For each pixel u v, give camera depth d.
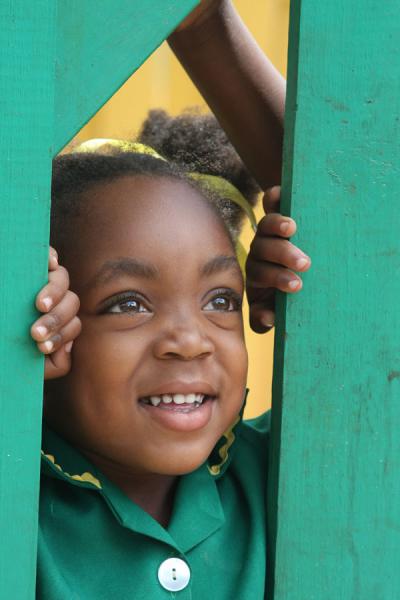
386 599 1.73
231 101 2.32
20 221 1.43
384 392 1.72
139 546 1.75
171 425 1.77
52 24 1.43
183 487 1.87
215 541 1.83
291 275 1.69
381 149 1.71
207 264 1.81
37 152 1.43
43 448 1.85
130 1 1.50
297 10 1.68
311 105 1.69
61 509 1.76
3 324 1.43
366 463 1.72
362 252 1.71
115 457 1.81
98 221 1.82
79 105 1.48
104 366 1.75
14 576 1.45
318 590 1.72
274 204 1.90
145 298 1.77
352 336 1.71
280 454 1.70
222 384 1.84
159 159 2.06
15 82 1.42
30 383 1.44
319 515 1.72
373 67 1.70
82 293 1.78
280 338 1.72
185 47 2.30
